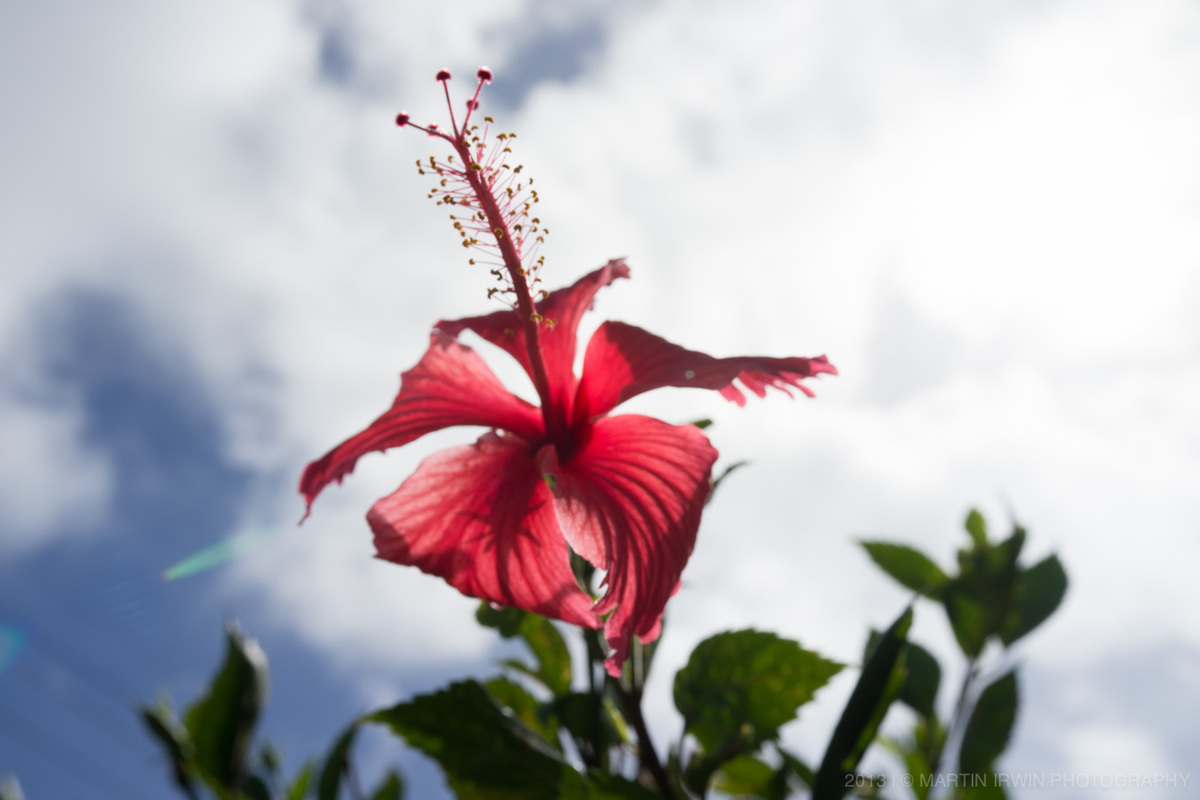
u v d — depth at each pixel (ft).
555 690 0.96
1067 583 1.08
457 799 0.71
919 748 1.08
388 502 0.81
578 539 0.79
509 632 0.93
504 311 0.91
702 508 0.78
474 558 0.81
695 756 0.82
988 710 0.97
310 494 0.79
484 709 0.73
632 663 0.79
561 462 0.85
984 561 1.10
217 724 0.73
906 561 1.14
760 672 0.82
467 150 0.86
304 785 0.84
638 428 0.83
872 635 1.02
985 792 0.92
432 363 0.86
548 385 0.86
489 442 0.85
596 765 0.81
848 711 0.74
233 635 0.76
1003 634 1.07
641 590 0.77
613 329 0.87
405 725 0.73
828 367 0.81
